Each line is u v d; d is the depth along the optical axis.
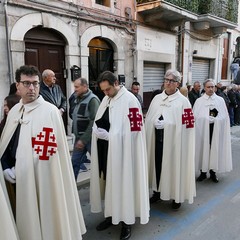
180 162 3.33
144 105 9.39
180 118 3.30
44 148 2.01
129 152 2.73
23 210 2.03
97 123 2.96
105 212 2.90
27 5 5.47
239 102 10.24
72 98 4.42
